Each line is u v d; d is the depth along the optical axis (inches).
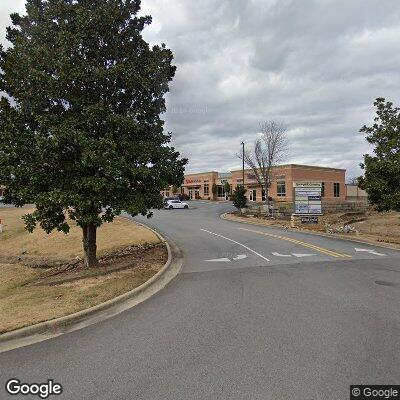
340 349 211.9
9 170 410.0
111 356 210.1
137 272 450.6
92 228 491.8
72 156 435.8
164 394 165.6
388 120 816.3
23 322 266.8
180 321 270.8
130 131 445.7
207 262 525.7
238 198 1592.0
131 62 455.2
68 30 426.6
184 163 518.9
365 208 1675.7
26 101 417.4
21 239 932.0
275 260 535.5
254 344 221.8
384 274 434.3
